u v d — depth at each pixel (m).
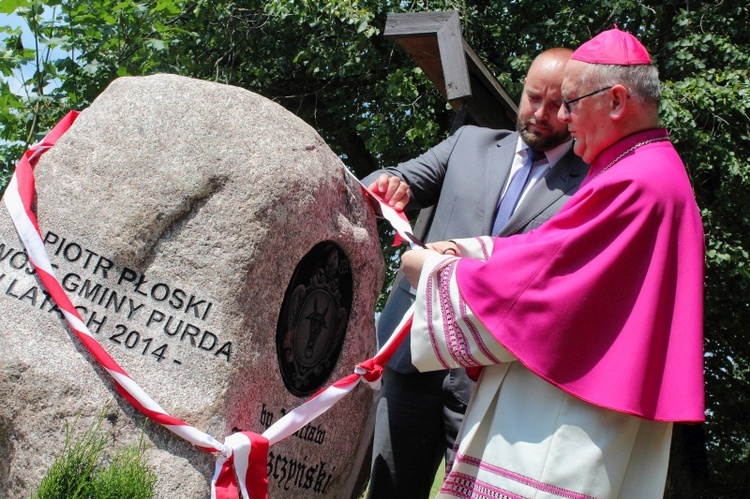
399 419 3.54
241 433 2.72
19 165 2.87
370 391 3.33
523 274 2.41
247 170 2.81
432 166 3.68
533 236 2.54
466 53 5.34
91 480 2.50
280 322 2.94
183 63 8.29
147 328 2.73
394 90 8.85
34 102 6.84
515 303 2.41
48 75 6.86
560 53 3.36
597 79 2.52
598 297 2.35
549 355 2.36
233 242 2.77
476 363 2.53
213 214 2.78
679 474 8.05
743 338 9.34
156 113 2.86
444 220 3.54
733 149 8.20
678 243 2.40
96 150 2.84
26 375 2.65
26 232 2.75
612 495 2.35
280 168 2.84
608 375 2.32
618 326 2.35
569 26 8.88
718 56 8.63
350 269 3.21
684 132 7.81
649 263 2.36
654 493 2.44
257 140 2.86
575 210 2.45
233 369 2.75
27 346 2.68
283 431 2.86
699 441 8.20
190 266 2.76
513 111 6.01
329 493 3.27
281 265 2.88
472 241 2.83
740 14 8.87
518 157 3.54
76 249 2.77
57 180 2.84
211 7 9.15
